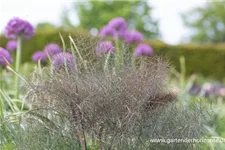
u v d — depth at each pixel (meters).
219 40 32.97
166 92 2.44
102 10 29.73
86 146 2.42
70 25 30.48
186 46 14.15
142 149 2.39
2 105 3.14
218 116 3.69
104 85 2.31
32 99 2.47
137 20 29.88
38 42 13.09
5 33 4.28
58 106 2.37
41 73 2.56
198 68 14.26
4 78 5.50
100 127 2.32
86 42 2.66
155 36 30.33
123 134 2.29
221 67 14.27
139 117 2.30
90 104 2.27
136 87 2.30
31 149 2.46
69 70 2.43
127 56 2.50
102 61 2.47
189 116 2.49
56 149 2.43
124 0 29.81
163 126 2.41
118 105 2.28
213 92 5.93
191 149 2.48
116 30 5.43
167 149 2.43
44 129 2.46
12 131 2.69
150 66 2.44
